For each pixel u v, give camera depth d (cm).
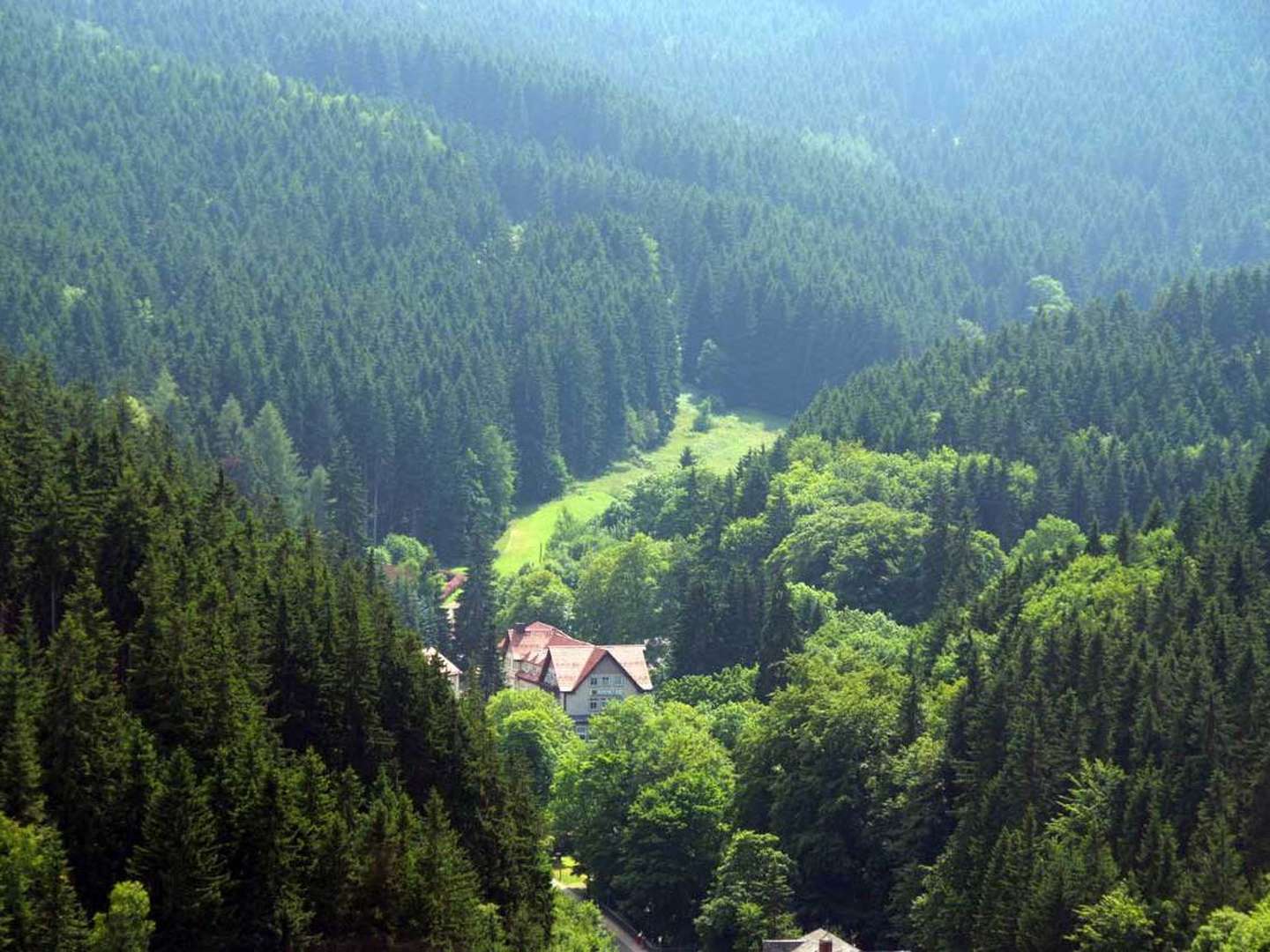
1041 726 11950
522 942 10719
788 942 11738
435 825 10419
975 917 10844
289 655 11125
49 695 9550
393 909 9694
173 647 10250
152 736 9788
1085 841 10550
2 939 8325
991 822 11550
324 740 10944
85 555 11019
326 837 9712
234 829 9531
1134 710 12088
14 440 12056
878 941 12488
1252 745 11256
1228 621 12888
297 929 9344
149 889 9156
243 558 12106
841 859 12900
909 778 12662
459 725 11506
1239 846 10750
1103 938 9819
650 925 13512
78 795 9369
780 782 13362
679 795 13638
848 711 13350
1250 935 9038
